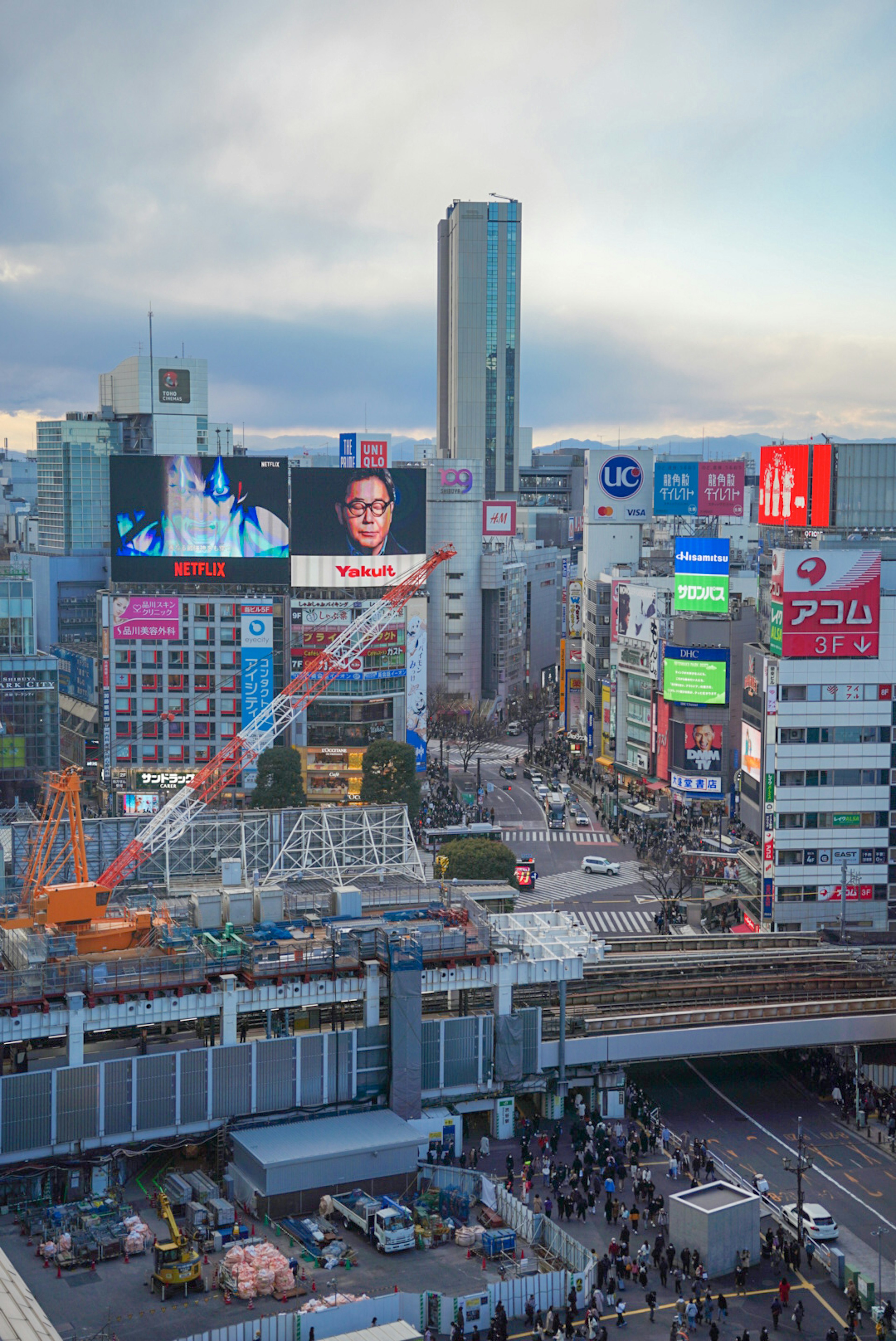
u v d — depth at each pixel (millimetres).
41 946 119625
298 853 167250
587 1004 141250
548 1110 129375
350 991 122438
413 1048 121812
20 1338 62219
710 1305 93312
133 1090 113812
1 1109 108938
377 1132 115375
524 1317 93438
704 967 152875
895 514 193500
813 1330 92875
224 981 118562
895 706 188500
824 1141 125875
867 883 190625
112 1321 90562
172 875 166875
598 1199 110500
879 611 187375
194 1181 110250
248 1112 118125
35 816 194250
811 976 150375
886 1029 139125
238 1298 93500
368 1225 103125
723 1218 100250
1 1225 105000
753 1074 143500
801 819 189250
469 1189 110500
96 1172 111375
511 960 128875
